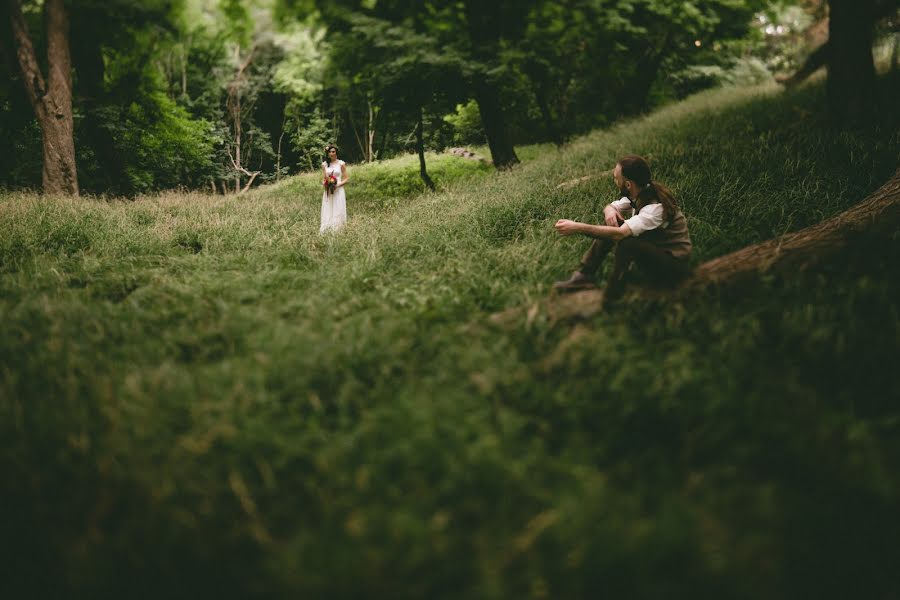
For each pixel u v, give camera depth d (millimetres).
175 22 7508
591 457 2010
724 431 2039
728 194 5234
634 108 16266
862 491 1797
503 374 2473
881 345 2508
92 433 2229
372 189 13133
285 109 19391
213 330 3107
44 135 9672
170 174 16875
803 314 2816
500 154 12344
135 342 3088
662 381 2365
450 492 1835
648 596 1490
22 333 3125
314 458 1989
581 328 2977
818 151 6152
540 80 7863
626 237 3338
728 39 10016
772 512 1690
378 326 3127
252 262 4934
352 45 6562
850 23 7133
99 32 8555
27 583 1644
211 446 2094
